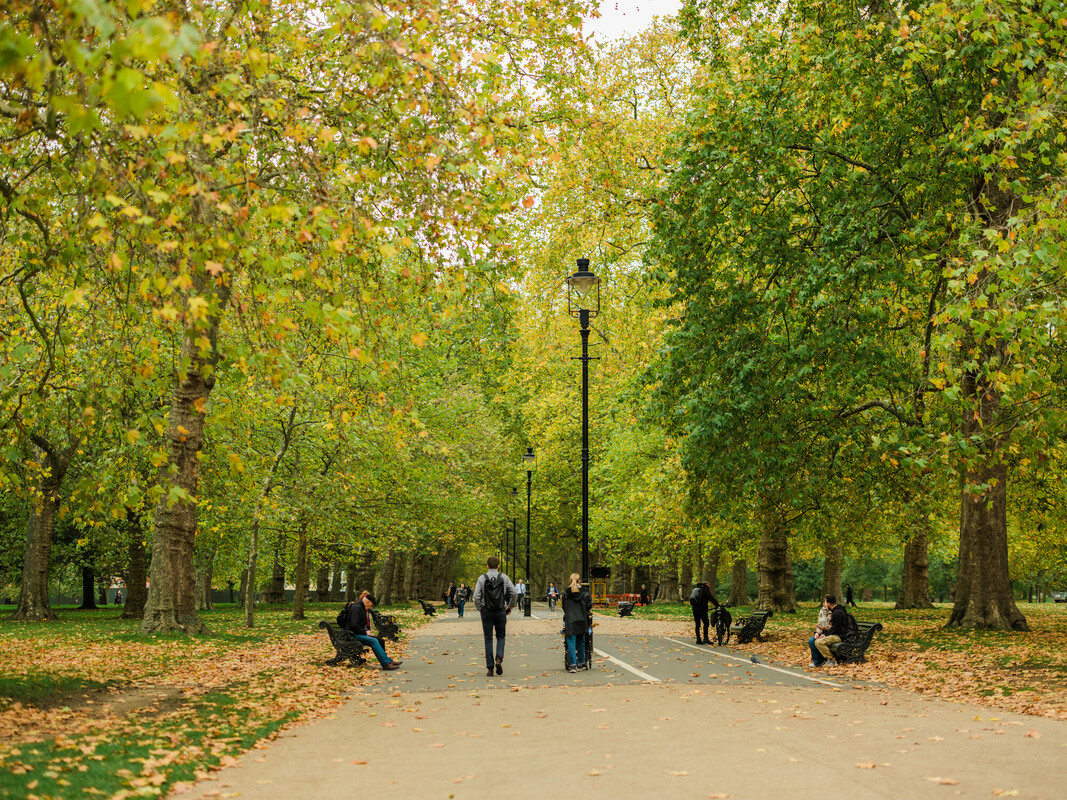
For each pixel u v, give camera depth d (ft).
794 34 58.65
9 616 98.89
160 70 29.73
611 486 140.15
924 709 33.30
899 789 20.11
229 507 84.33
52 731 26.66
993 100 41.47
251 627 79.46
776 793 19.76
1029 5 42.34
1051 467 74.95
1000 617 67.15
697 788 20.27
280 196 32.99
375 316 37.06
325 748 25.67
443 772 22.26
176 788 20.31
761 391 59.16
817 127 62.69
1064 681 39.73
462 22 36.22
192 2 27.78
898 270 56.08
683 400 62.64
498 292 40.42
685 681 42.98
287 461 87.97
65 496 95.09
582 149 82.07
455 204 33.68
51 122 28.37
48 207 33.06
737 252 61.41
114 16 23.77
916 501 78.79
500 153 34.09
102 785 19.86
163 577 66.90
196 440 64.28
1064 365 40.70
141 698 34.86
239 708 32.78
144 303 33.42
